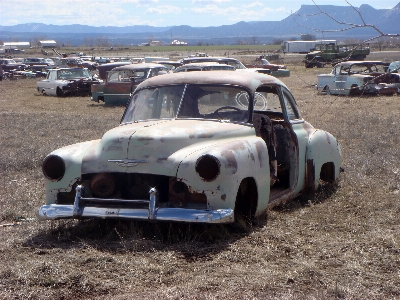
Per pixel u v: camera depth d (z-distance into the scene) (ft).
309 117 50.03
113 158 16.38
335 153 22.48
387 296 12.10
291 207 19.67
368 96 70.90
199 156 15.44
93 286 12.89
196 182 15.43
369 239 15.87
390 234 16.14
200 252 15.01
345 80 72.38
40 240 16.35
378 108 58.75
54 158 17.11
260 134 19.13
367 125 43.16
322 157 21.40
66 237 16.61
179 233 16.22
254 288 12.53
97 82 87.25
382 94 71.05
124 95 67.67
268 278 13.04
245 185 17.03
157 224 16.61
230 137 17.30
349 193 21.49
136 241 15.43
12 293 12.44
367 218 18.21
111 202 15.92
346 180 23.71
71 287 12.88
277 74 105.81
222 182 15.37
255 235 16.20
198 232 16.28
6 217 19.66
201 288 12.59
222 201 15.38
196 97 18.89
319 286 12.62
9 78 138.51
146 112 19.22
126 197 17.04
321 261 14.20
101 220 17.66
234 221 16.78
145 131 16.52
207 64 60.54
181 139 16.34
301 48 227.61
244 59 180.96
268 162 17.76
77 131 44.19
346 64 72.74
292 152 19.99
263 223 17.49
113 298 12.14
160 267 13.83
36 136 42.11
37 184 24.71
